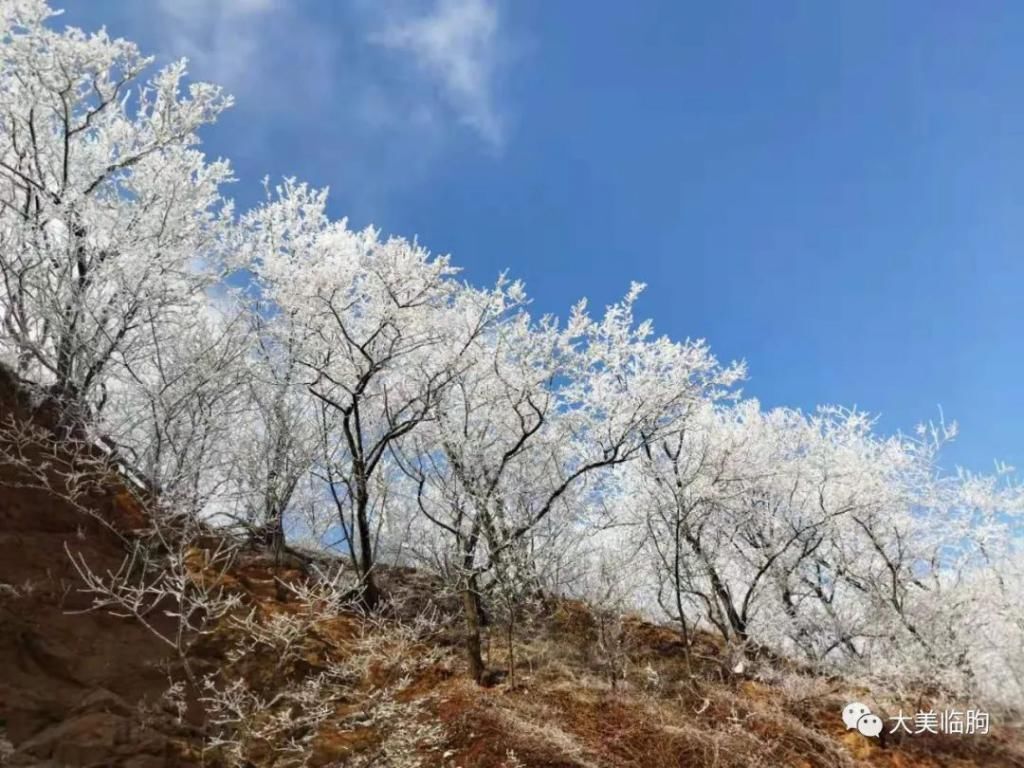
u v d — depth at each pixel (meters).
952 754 12.27
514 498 12.39
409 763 7.00
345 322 13.10
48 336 9.94
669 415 13.52
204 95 12.57
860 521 15.95
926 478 17.25
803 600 16.89
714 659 13.41
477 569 10.72
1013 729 14.27
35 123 11.44
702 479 14.59
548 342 13.13
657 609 16.48
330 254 13.35
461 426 12.34
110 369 10.22
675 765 9.17
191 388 9.55
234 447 11.59
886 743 11.92
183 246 11.40
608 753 8.91
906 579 15.93
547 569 12.53
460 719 8.37
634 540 14.24
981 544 16.83
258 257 13.19
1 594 6.75
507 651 11.58
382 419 13.63
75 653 6.70
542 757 8.20
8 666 6.20
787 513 16.88
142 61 12.20
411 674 9.16
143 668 6.96
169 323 10.61
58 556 7.50
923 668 13.79
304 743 7.01
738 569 17.08
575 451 13.69
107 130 12.04
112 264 9.95
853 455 17.19
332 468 12.81
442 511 12.88
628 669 11.80
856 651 15.66
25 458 7.95
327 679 7.93
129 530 8.59
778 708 11.56
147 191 11.44
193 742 6.39
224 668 7.48
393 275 12.52
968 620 16.02
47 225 10.16
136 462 9.11
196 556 9.24
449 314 13.14
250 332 11.88
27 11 11.20
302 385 12.96
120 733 5.96
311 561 12.57
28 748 5.53
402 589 12.16
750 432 17.23
